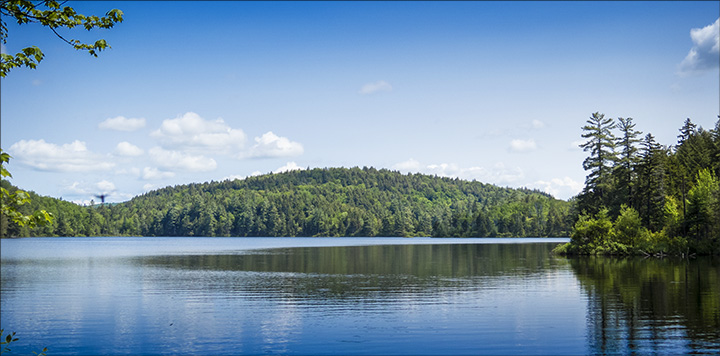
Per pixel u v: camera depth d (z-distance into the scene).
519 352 20.25
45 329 24.98
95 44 10.05
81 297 34.47
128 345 22.11
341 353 20.56
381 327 24.59
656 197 81.81
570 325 24.30
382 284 40.38
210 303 31.64
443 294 34.44
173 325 25.59
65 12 9.59
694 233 77.12
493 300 31.61
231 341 22.52
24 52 9.84
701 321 24.59
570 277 43.53
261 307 30.11
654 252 69.00
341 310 28.88
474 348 20.91
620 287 36.28
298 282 42.25
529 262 62.59
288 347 21.47
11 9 9.30
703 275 43.50
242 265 61.72
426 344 21.58
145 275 49.31
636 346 20.61
